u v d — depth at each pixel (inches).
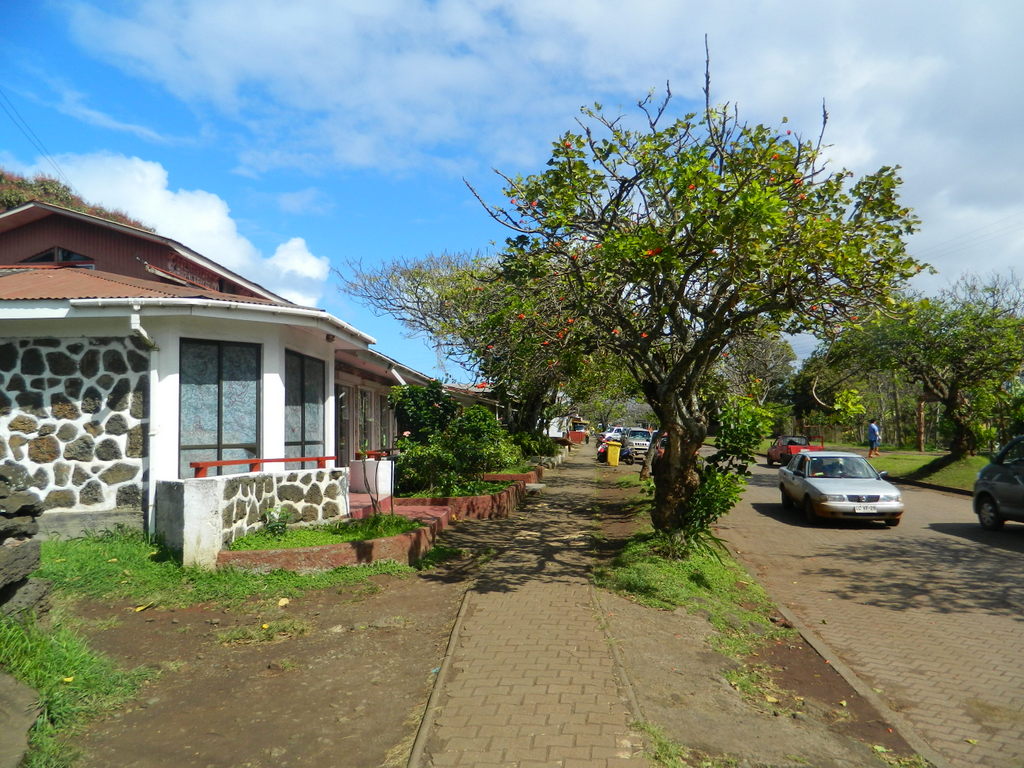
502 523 474.9
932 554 439.2
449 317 912.3
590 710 179.2
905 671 240.4
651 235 299.4
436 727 170.1
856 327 313.0
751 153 325.1
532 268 349.7
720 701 200.1
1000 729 196.2
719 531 531.2
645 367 386.3
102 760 160.4
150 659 219.5
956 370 877.2
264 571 299.1
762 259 294.2
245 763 159.0
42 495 331.3
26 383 335.3
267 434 376.8
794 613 309.6
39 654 188.5
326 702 189.8
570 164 338.6
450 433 553.9
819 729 189.0
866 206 319.9
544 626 244.4
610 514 541.6
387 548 325.1
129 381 338.6
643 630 250.2
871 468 600.4
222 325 362.6
